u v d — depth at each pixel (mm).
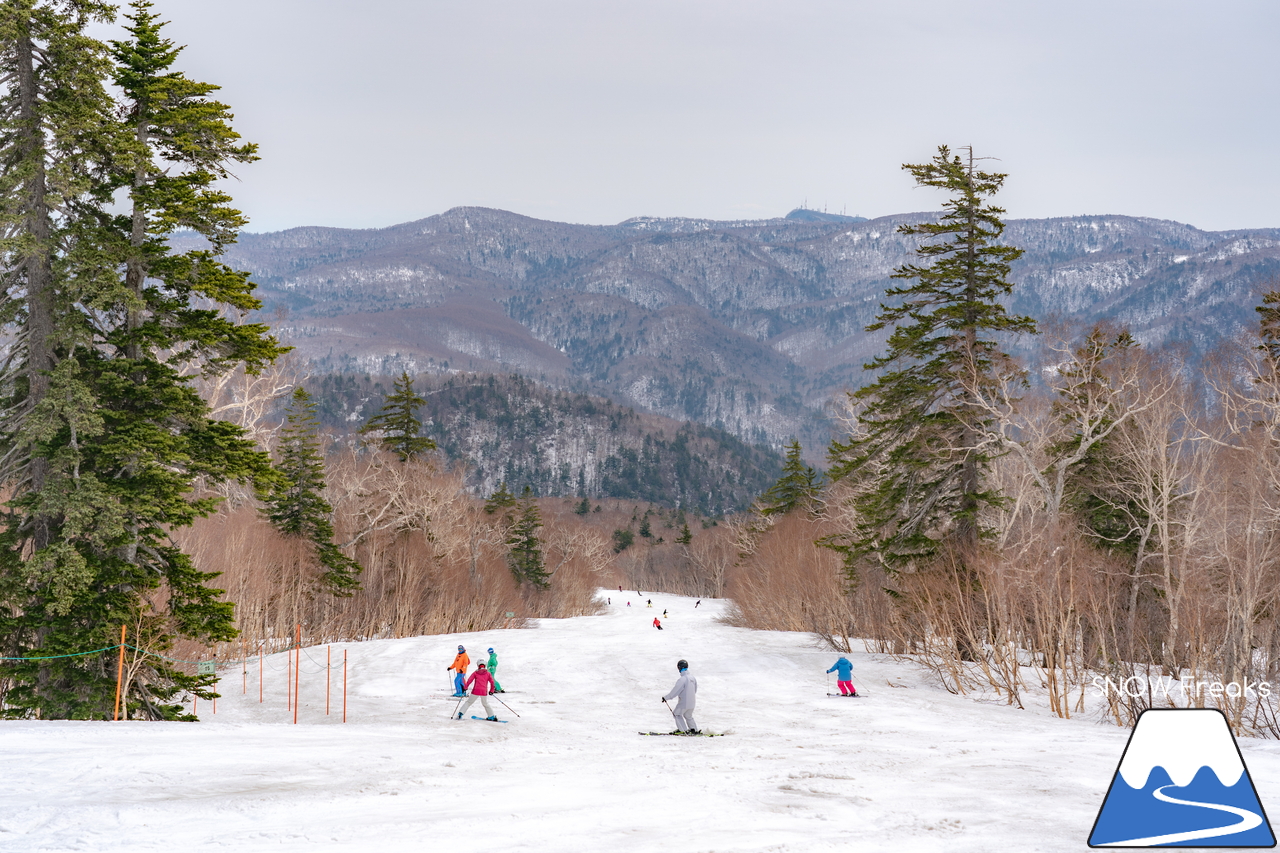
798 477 70750
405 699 26719
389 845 7574
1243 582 25031
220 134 21578
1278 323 29734
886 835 8094
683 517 196500
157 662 21203
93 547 20359
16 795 9305
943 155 33031
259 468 22469
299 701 26062
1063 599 27062
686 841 7824
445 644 42781
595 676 32750
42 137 20391
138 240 21109
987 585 28375
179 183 21062
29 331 19953
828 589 44812
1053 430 36625
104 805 8867
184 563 21781
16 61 20266
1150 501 29609
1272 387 28281
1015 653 25531
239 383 42844
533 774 12031
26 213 19672
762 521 75438
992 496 32312
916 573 33000
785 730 20234
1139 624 31219
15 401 20391
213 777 10695
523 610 80000
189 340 21953
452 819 8719
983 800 9984
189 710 24141
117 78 21156
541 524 96125
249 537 47188
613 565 168375
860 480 43406
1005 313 32844
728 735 19141
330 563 51406
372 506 59188
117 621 20094
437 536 61000
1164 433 29797
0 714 19141
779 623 54594
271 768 11609
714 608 113750
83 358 20859
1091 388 31906
